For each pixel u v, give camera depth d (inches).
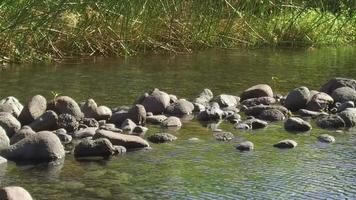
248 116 322.0
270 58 498.9
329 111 333.7
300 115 327.0
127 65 457.7
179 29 526.9
